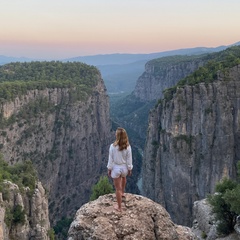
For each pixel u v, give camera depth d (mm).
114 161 23234
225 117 114000
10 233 74250
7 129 151375
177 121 120875
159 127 133375
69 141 186625
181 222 122438
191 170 118688
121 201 23906
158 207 24281
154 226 23266
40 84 177250
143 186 143625
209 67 130875
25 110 164375
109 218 23016
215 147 114812
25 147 161875
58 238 159125
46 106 174875
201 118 117438
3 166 98875
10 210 75000
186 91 120188
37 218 83750
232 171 114312
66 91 186750
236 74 117000
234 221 61750
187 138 119562
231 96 115125
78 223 22750
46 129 173750
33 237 80562
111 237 21969
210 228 65625
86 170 198375
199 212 72312
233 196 55812
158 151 130625
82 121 193500
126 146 23125
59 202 179125
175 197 123000
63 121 182625
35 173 102625
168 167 124812
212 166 115000
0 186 74938
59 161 180500
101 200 24672
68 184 186375
